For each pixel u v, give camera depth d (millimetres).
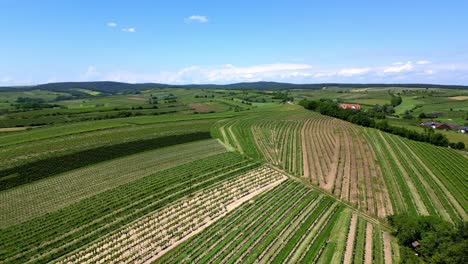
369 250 52406
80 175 83875
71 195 72188
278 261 49344
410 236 52938
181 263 49375
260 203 70375
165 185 78562
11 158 88125
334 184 82188
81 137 114812
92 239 55938
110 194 73062
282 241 55219
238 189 78250
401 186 80250
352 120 175375
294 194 75500
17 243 54344
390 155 110250
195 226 60812
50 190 74500
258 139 129750
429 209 68438
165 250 52969
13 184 75438
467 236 48625
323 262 48938
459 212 68000
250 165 95812
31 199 69688
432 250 49219
